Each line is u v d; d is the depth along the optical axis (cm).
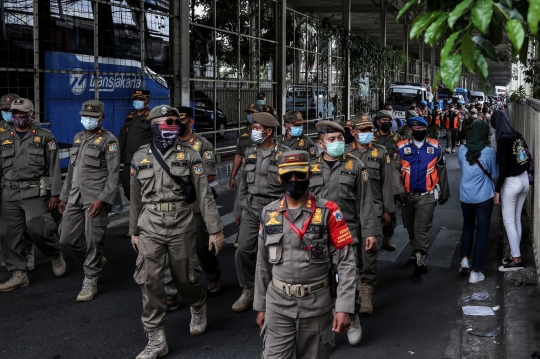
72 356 500
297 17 2188
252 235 594
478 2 208
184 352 509
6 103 663
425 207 721
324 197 540
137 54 1252
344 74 2667
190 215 501
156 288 488
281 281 354
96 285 648
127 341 533
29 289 670
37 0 1001
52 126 1041
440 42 237
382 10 3256
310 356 362
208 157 662
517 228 721
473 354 510
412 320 590
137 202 500
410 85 3016
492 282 702
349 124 787
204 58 1538
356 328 523
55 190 671
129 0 1220
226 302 638
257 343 531
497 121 705
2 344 521
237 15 1697
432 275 738
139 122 876
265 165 588
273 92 1983
